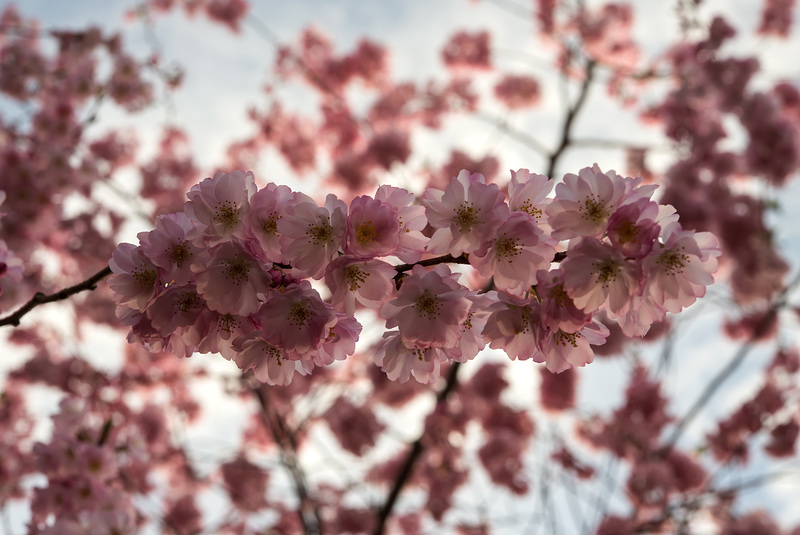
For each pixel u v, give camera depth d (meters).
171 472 7.98
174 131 8.34
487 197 1.72
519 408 7.61
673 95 8.23
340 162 8.66
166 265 1.74
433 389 7.72
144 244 1.79
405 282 1.72
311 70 9.20
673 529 7.00
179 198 7.97
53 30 6.87
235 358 1.85
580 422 7.90
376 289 1.72
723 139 8.10
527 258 1.71
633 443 7.59
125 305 1.82
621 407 7.59
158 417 7.55
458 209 1.73
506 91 9.21
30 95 6.88
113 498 3.93
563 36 8.70
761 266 7.79
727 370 7.37
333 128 9.39
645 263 1.63
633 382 7.62
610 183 1.67
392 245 1.67
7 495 5.80
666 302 1.72
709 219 7.82
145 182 8.04
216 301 1.69
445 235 1.75
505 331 1.76
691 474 7.39
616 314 1.65
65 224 6.96
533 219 1.69
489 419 7.60
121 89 6.91
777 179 7.94
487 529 7.46
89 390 7.41
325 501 7.69
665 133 8.26
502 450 7.32
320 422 7.92
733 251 7.93
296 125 9.32
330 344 1.83
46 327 7.48
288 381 1.85
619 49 8.54
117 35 6.98
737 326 8.27
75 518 3.81
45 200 6.32
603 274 1.62
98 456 3.91
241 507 7.82
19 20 7.11
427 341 1.75
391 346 1.90
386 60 9.36
